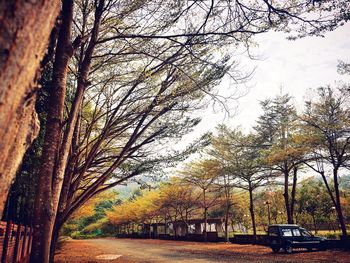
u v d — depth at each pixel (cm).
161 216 5416
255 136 2570
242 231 4622
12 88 98
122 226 7862
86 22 747
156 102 765
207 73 715
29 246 875
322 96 1880
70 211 662
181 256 1803
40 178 359
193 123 905
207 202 3644
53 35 170
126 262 1552
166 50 682
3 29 90
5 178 114
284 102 2339
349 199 3322
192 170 3067
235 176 2688
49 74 617
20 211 670
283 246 1791
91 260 1681
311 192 3609
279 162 2144
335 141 1816
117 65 854
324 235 2855
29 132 157
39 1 105
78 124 741
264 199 3666
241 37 568
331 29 512
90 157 745
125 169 972
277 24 529
